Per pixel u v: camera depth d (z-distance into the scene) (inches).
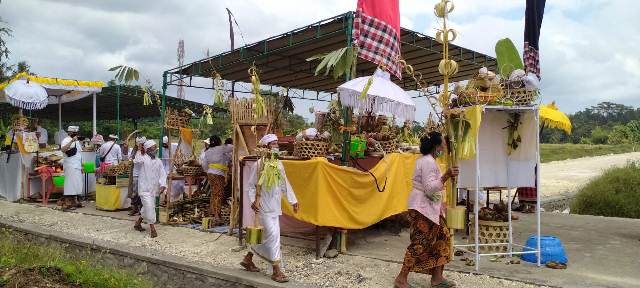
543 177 985.5
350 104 257.9
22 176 503.2
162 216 370.9
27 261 251.3
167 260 270.1
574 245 294.2
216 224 353.1
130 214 415.8
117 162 503.5
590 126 3986.2
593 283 211.2
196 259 276.5
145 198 334.3
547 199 621.0
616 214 504.4
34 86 501.7
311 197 265.7
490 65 440.5
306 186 268.8
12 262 237.0
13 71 1113.4
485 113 261.7
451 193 233.3
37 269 223.8
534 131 259.8
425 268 208.8
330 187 265.6
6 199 521.3
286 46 341.1
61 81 542.9
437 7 240.8
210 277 249.6
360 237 319.9
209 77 438.9
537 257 243.0
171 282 267.4
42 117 829.8
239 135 328.2
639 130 2534.5
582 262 250.4
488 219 275.7
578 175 1018.7
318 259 264.5
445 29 240.4
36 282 208.7
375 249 285.3
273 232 231.6
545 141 3302.2
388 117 348.5
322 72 422.0
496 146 266.1
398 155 309.1
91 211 441.7
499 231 270.5
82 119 869.8
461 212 224.7
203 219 347.3
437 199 209.5
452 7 239.0
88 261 287.7
